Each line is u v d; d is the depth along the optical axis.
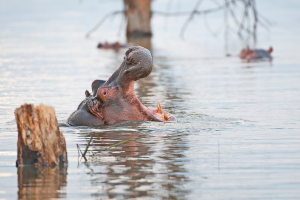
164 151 24.45
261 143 25.91
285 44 102.38
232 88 49.28
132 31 132.88
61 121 32.44
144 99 42.38
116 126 29.75
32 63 75.81
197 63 75.69
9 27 155.25
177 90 48.22
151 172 21.12
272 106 38.09
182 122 31.44
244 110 36.41
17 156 23.09
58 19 191.12
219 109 36.97
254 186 19.45
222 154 23.81
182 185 19.59
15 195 18.72
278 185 19.55
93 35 135.75
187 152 24.23
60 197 18.48
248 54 82.00
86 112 30.83
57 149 22.69
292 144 25.59
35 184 19.92
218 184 19.67
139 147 25.25
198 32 142.75
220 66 71.56
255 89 48.25
